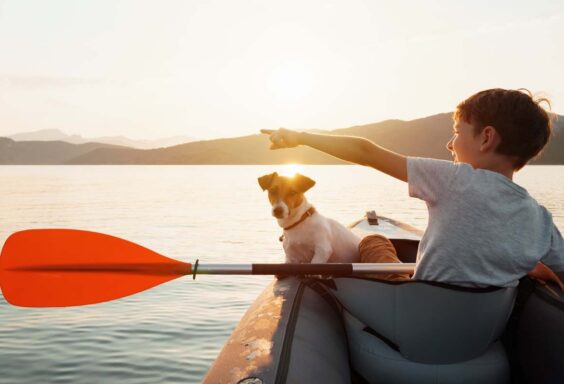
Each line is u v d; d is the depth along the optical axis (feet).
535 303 6.52
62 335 18.42
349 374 6.88
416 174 6.13
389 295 6.36
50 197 101.86
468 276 5.99
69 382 14.61
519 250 5.93
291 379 5.51
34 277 8.87
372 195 101.86
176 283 26.71
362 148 6.33
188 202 90.53
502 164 6.26
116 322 19.92
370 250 10.22
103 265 8.79
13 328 19.17
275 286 9.19
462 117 6.47
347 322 7.46
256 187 149.38
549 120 6.31
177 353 16.75
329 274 7.48
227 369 5.77
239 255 35.40
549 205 68.64
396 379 6.53
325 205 76.38
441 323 6.15
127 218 62.08
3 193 115.14
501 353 6.62
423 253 6.33
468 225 5.93
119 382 14.60
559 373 5.91
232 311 21.49
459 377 6.37
